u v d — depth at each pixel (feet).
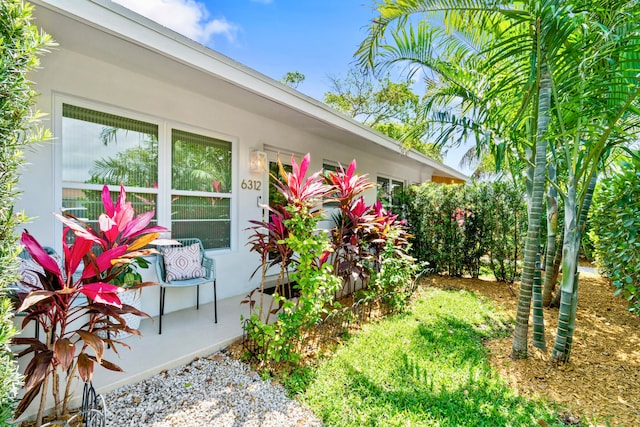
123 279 9.37
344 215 13.34
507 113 10.62
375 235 13.91
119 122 10.48
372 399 7.08
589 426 6.48
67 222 5.39
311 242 8.52
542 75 8.55
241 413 6.56
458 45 12.34
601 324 12.46
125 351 8.55
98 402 6.61
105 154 10.18
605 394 7.59
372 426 6.25
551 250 14.06
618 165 12.35
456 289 17.63
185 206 12.48
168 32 8.07
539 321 9.75
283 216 9.45
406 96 49.62
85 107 9.62
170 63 9.75
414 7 9.73
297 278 9.00
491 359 9.29
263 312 11.81
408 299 15.11
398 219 22.80
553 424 6.41
